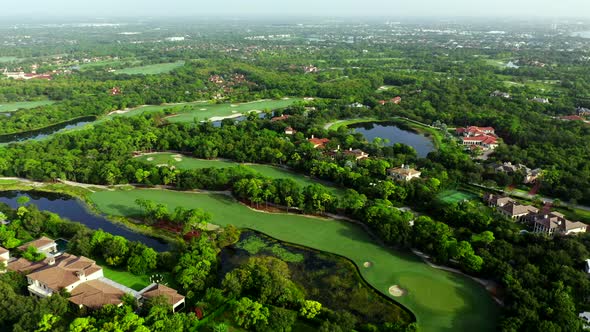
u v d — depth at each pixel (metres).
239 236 186.38
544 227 181.12
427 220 181.50
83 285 140.88
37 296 140.50
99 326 121.94
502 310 139.88
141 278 153.38
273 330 126.50
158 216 193.38
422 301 145.88
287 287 144.00
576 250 160.88
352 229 193.75
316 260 169.50
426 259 170.12
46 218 187.62
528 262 155.75
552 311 128.75
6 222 187.25
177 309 137.25
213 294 138.88
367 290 151.62
